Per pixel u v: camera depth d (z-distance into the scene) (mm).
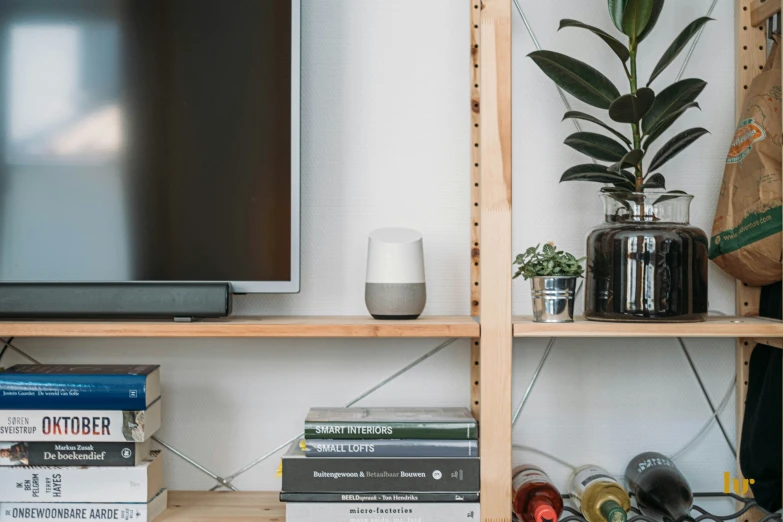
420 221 1243
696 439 1242
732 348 1248
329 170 1244
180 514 1097
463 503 1008
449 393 1239
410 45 1247
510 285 984
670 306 995
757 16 1212
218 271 1125
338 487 1013
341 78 1245
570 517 1065
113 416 1040
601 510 1004
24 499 1038
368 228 1243
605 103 1090
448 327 990
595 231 1070
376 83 1246
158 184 1125
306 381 1240
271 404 1239
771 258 1066
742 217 1106
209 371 1239
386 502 1011
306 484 1013
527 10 1250
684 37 1033
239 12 1135
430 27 1248
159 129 1128
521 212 1247
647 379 1247
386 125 1245
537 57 1072
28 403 1035
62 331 986
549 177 1247
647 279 1000
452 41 1248
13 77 1125
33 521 1036
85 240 1119
